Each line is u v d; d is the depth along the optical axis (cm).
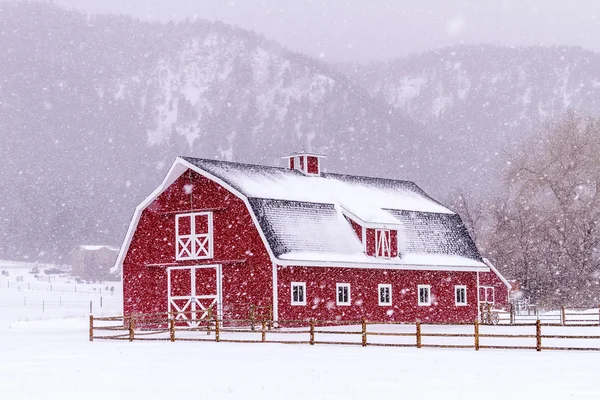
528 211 17125
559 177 16838
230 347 6625
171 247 10350
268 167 11238
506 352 5816
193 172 10238
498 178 18538
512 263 16800
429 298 11388
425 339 7806
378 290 10744
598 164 16512
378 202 11662
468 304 11950
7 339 8144
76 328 10800
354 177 12400
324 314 10044
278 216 9888
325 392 3553
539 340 5797
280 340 7300
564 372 4288
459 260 11819
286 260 9506
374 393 3494
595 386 3669
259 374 4341
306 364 4906
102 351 6328
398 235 11069
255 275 9675
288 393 3528
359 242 10631
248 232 9756
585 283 15888
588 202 16475
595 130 17050
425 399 3288
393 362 4984
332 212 10638
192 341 7588
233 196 9906
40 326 11469
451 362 4950
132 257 10625
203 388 3762
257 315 9544
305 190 10956
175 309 10206
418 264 11119
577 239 16325
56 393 3688
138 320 10394
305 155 11744
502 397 3328
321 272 10075
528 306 14575
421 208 12188
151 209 10531
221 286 9900
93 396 3553
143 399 3422
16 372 4700
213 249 10000
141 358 5559
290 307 9656
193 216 10194
